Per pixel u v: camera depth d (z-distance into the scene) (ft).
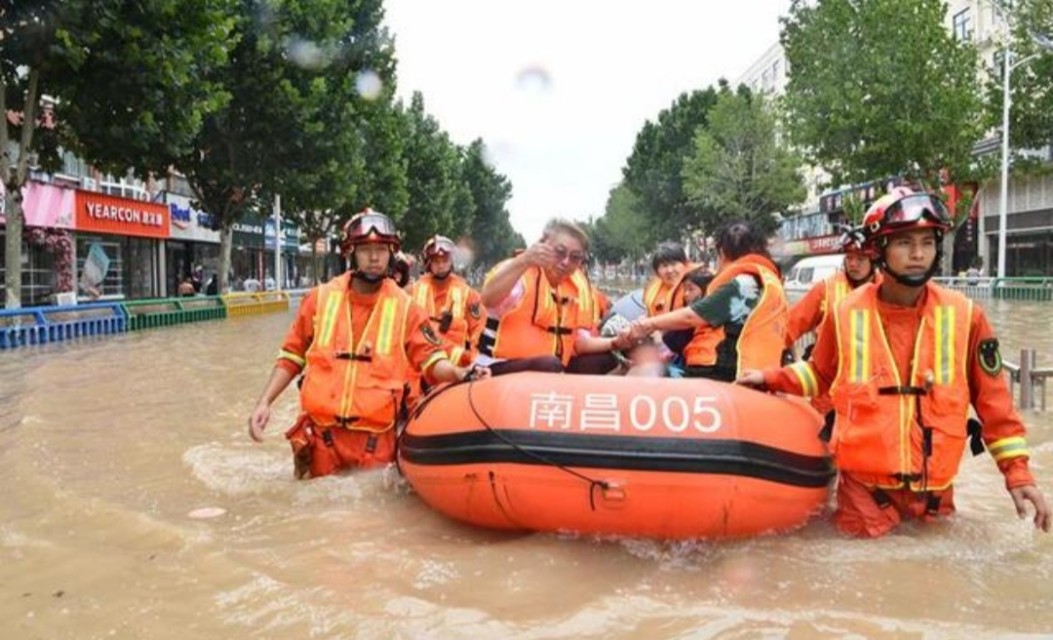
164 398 30.71
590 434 13.14
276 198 108.68
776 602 11.32
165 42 51.47
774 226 153.28
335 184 93.56
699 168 153.28
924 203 12.79
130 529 14.69
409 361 18.38
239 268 156.25
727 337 16.52
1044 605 11.23
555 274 17.90
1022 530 14.32
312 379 17.90
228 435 23.82
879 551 13.16
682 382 13.80
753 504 13.11
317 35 81.56
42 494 17.11
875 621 10.62
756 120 145.59
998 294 99.35
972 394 13.83
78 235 93.86
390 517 15.38
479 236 253.03
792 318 19.11
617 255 326.03
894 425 13.48
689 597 11.52
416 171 167.94
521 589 11.79
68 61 48.26
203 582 12.13
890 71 101.96
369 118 108.68
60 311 58.54
